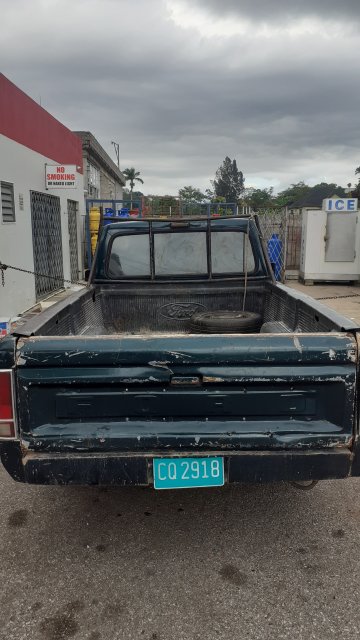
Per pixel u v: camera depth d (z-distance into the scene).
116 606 2.46
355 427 2.45
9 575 2.69
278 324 3.81
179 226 4.49
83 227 15.48
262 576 2.66
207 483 2.49
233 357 2.40
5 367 2.41
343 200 12.74
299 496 3.50
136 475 2.48
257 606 2.45
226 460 2.48
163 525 3.16
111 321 4.65
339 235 12.88
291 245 14.80
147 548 2.92
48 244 11.37
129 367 2.44
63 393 2.46
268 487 3.65
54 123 11.88
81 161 15.78
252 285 4.62
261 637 2.26
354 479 3.74
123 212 16.56
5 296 8.30
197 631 2.30
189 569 2.73
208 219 4.44
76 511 3.34
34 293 10.05
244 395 2.46
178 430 2.47
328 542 2.96
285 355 2.40
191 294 4.62
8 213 8.66
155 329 4.69
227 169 108.94
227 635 2.28
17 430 2.45
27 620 2.38
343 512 3.28
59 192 12.34
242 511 3.32
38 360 2.40
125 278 4.58
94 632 2.30
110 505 3.42
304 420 2.48
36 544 2.97
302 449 2.48
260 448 2.48
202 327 3.90
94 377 2.42
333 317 2.79
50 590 2.57
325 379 2.42
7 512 3.32
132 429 2.47
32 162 10.02
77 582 2.63
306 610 2.42
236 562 2.78
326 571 2.70
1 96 8.23
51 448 2.47
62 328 3.29
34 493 3.58
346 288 12.79
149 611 2.42
